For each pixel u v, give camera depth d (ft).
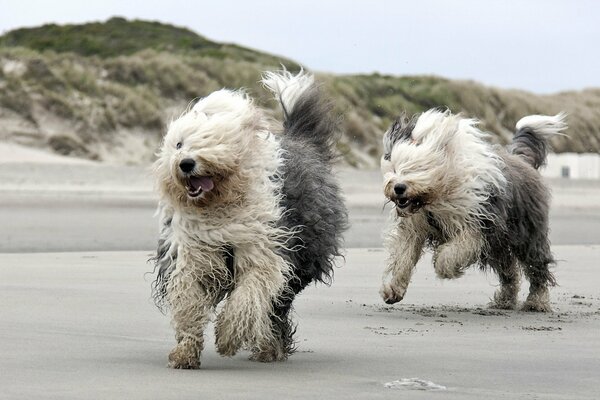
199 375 24.45
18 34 224.33
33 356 25.99
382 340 30.60
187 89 158.61
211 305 26.66
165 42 216.95
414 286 45.47
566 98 216.33
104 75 156.25
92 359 25.98
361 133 160.25
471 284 46.52
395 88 183.62
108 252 56.65
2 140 132.98
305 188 27.66
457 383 23.62
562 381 23.91
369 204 100.78
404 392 22.36
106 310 34.58
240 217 26.05
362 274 48.42
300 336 31.14
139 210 85.87
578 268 53.47
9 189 98.37
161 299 28.07
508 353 28.17
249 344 26.91
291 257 27.02
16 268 47.16
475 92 196.65
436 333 32.22
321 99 31.40
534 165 44.52
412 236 38.75
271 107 98.02
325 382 23.63
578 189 139.03
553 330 33.22
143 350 27.66
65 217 77.87
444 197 37.35
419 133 37.45
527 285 47.39
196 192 25.43
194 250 26.14
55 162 123.85
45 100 140.46
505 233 39.11
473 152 38.14
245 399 21.40
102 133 140.87
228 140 25.62
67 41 218.18
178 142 25.73
